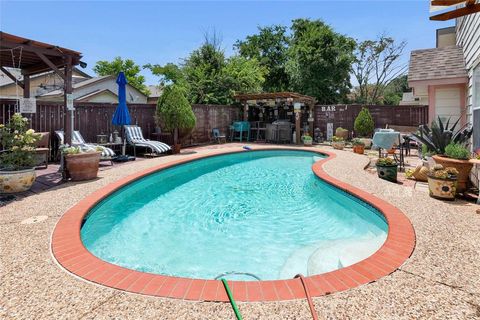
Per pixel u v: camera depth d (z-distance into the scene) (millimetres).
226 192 6574
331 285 2410
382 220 4273
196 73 18328
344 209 5328
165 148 10250
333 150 11820
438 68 9102
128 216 5051
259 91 19891
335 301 2205
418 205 4531
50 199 4867
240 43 28359
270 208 5492
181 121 11023
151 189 6730
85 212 4211
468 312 2066
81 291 2352
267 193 6504
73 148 6320
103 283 2461
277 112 16812
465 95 8930
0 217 4031
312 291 2332
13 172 5180
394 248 3049
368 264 2738
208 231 4434
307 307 2143
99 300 2238
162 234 4320
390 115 14078
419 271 2617
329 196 6148
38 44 6191
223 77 17859
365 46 32906
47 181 6270
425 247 3084
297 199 6035
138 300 2238
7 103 7930
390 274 2574
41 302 2213
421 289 2346
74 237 3344
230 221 4844
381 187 5613
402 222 3754
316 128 15594
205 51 19656
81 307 2154
